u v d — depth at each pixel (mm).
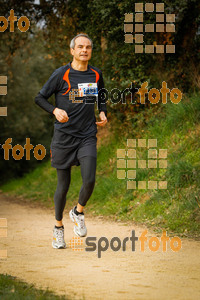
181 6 10922
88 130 5457
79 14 13859
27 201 15320
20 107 26812
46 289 3662
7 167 27219
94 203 10844
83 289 3707
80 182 13148
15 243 6227
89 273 4301
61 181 5652
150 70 12055
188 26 11797
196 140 9773
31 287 3719
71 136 5406
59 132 5441
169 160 9789
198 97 10641
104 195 10766
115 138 13406
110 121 13820
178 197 8453
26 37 14828
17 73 24844
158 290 3676
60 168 5559
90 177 5371
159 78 11812
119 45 12156
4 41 14883
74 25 14078
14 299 3309
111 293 3582
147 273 4297
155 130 11141
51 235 7094
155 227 7809
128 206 9516
